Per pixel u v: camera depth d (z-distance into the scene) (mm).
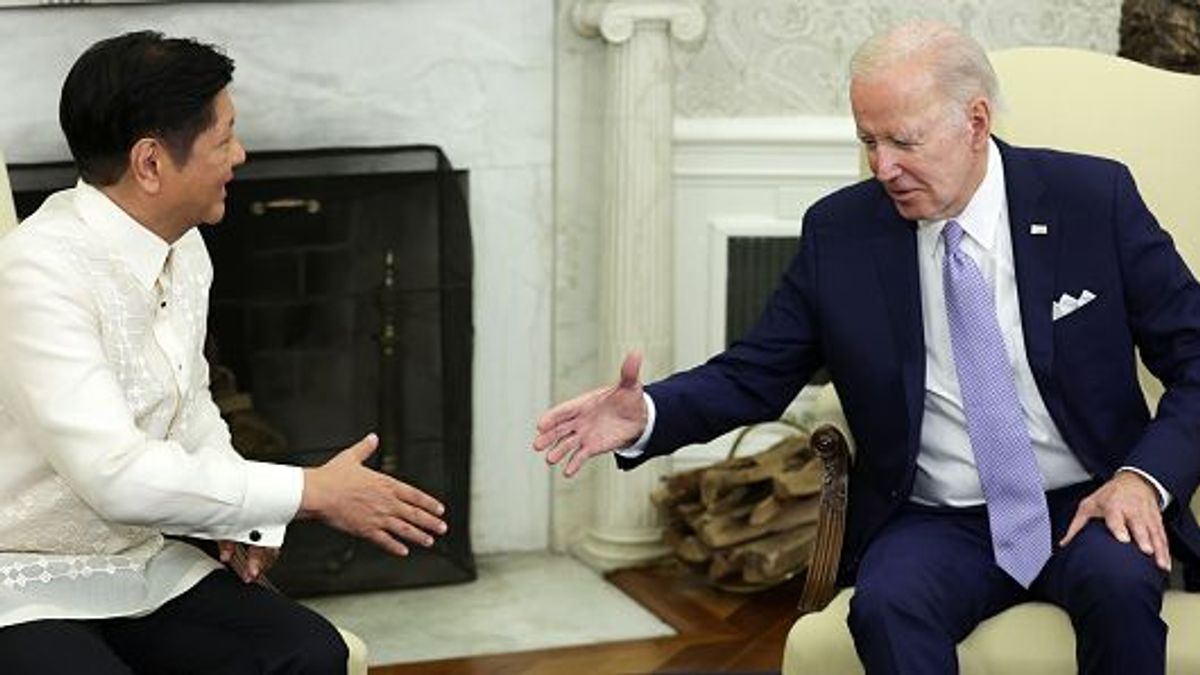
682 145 5035
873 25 5074
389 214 4820
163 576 2965
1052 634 3020
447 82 4918
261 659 2869
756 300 5137
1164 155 3580
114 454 2742
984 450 3121
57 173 4547
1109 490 3035
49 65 4598
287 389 4812
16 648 2760
